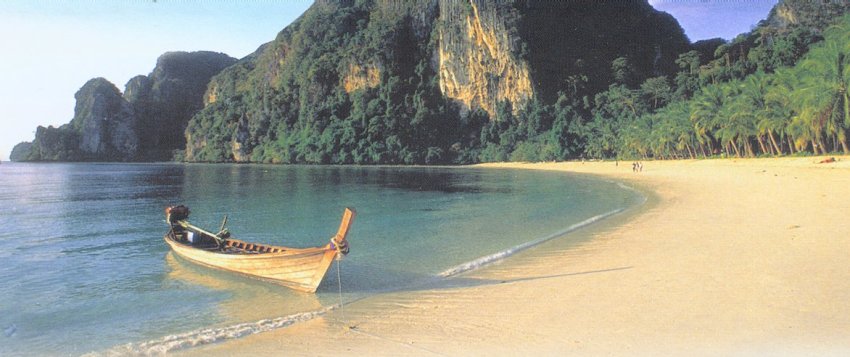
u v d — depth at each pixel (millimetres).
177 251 16047
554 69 174250
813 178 37500
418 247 17484
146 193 51969
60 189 60438
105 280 13820
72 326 10148
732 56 144500
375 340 8375
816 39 133750
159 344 8758
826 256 12062
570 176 72812
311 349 8109
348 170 125312
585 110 162000
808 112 58062
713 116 86062
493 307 9812
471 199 38000
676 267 12000
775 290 9602
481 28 180750
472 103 183250
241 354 8062
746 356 6840
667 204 26750
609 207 27812
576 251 15016
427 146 178375
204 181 76312
